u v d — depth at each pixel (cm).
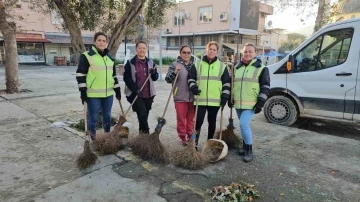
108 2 539
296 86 512
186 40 2866
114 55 496
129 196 267
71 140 423
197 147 404
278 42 3169
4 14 826
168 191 278
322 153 388
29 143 410
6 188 279
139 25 710
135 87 383
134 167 330
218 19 2555
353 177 316
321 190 286
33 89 992
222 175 315
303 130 501
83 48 494
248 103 350
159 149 349
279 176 316
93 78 366
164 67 2009
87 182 292
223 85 361
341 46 463
